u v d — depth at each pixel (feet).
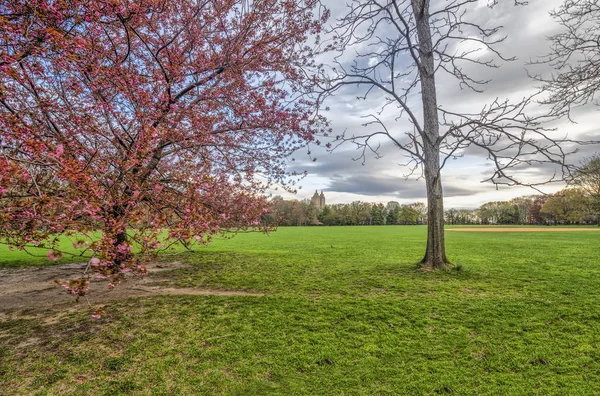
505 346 17.72
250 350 17.80
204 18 29.09
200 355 17.29
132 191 17.60
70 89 23.02
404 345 18.21
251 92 30.27
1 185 12.77
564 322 20.81
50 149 14.98
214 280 35.99
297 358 16.92
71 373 15.57
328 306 25.02
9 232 13.76
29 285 33.94
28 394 13.96
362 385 14.58
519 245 77.66
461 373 15.25
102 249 13.34
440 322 21.36
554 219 297.33
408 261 50.67
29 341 19.12
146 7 23.00
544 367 15.49
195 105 29.25
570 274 37.01
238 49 28.32
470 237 116.37
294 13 29.73
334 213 349.41
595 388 13.62
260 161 32.37
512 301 25.57
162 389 14.34
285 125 32.19
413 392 13.94
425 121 39.50
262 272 40.88
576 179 27.27
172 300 27.45
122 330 20.71
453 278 34.42
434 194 39.09
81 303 26.76
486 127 31.71
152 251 16.93
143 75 25.39
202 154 27.12
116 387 14.44
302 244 89.15
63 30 17.97
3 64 16.48
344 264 47.37
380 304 25.26
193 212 17.54
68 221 13.12
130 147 19.77
